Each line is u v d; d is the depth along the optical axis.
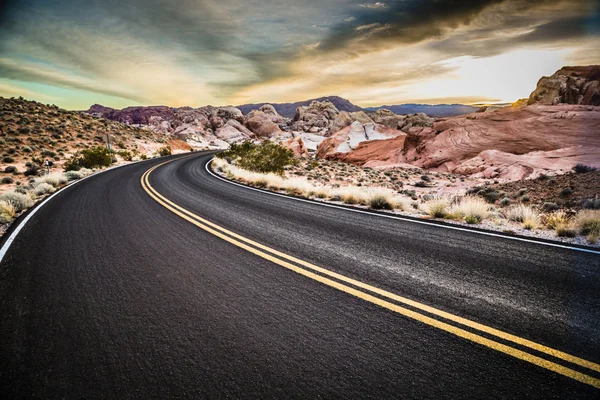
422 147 36.28
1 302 3.52
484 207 7.29
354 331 2.79
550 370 2.23
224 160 28.61
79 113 46.19
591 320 2.85
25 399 2.15
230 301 3.41
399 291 3.51
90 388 2.24
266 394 2.14
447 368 2.30
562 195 11.47
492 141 31.28
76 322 3.08
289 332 2.81
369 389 2.14
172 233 6.12
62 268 4.45
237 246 5.26
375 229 6.25
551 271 3.97
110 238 5.86
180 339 2.77
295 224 6.75
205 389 2.20
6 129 29.52
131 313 3.22
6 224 7.38
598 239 5.07
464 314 3.00
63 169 21.66
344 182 22.44
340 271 4.12
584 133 27.67
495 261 4.36
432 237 5.62
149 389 2.22
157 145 48.25
